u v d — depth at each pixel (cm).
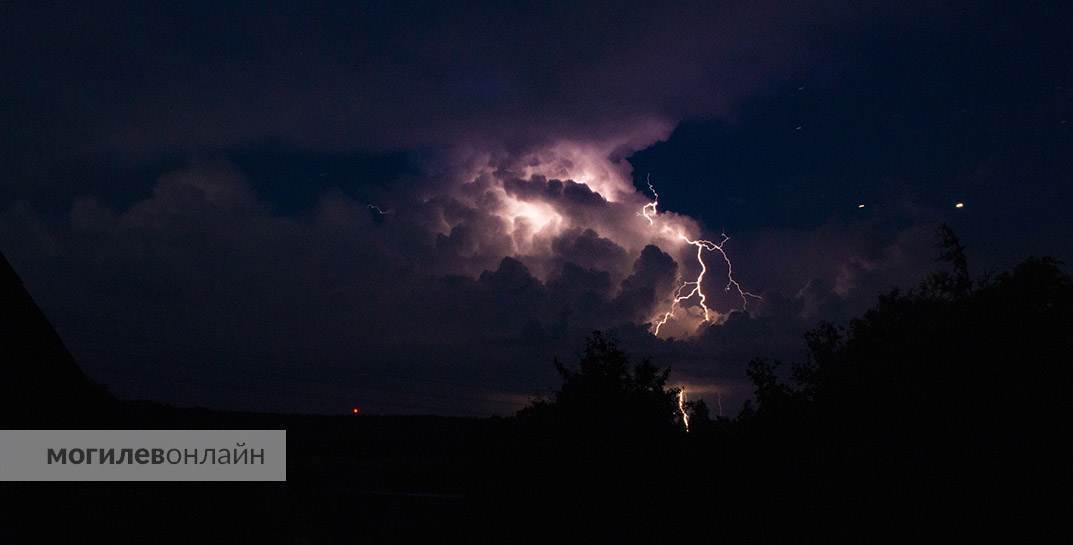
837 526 1049
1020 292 1095
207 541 1162
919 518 970
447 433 3622
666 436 1544
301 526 1820
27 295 878
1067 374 1036
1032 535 911
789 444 1328
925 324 1155
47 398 904
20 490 884
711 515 1345
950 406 1057
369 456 3111
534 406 1741
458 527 1888
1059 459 934
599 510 1544
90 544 951
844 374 1250
